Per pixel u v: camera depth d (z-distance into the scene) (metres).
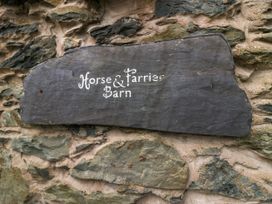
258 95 1.57
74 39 1.76
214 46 1.57
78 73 1.70
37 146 1.77
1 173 1.82
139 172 1.64
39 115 1.74
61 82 1.72
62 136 1.75
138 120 1.63
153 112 1.61
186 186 1.60
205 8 1.65
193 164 1.60
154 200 1.64
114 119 1.65
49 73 1.74
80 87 1.69
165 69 1.61
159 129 1.61
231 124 1.55
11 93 1.82
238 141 1.57
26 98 1.77
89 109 1.68
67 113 1.71
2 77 1.83
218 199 1.58
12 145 1.81
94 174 1.68
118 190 1.66
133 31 1.70
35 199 1.76
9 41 1.83
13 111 1.82
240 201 1.56
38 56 1.80
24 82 1.78
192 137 1.61
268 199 1.53
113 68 1.66
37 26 1.82
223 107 1.56
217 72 1.57
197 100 1.58
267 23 1.59
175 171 1.61
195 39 1.59
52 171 1.75
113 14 1.75
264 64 1.58
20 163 1.80
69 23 1.76
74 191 1.71
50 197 1.74
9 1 1.83
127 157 1.66
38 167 1.76
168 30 1.67
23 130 1.81
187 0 1.67
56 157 1.74
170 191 1.61
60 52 1.78
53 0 1.78
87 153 1.70
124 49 1.66
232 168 1.57
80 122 1.69
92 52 1.69
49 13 1.78
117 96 1.65
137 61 1.64
